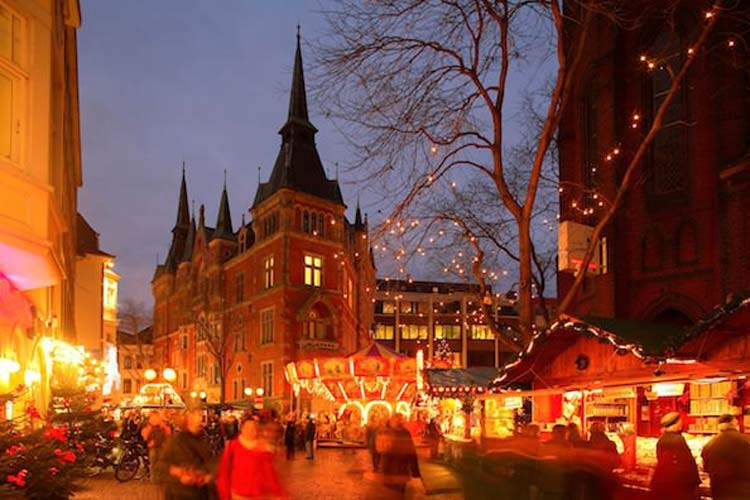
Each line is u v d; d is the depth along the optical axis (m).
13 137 11.50
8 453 8.91
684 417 13.90
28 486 9.02
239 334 64.12
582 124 28.97
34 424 12.73
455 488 11.75
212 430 32.34
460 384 24.28
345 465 26.86
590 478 9.98
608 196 26.34
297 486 19.16
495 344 96.06
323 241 58.50
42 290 14.82
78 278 46.88
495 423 18.78
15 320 11.44
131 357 93.94
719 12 16.64
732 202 22.22
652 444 13.30
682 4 24.55
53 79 15.35
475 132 17.69
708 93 23.94
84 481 16.14
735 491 8.84
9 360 11.10
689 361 12.95
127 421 25.61
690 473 9.27
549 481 10.09
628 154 26.27
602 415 15.10
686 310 24.22
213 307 69.81
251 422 8.51
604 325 14.71
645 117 26.03
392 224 17.59
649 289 25.44
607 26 27.16
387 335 93.81
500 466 11.13
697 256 24.08
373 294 69.88
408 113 17.08
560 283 29.95
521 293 17.77
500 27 17.20
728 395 12.44
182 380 77.44
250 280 62.38
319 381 38.47
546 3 16.91
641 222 25.80
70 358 20.56
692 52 16.14
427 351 93.88
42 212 11.83
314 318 56.94
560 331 15.88
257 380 59.12
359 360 36.81
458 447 12.49
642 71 26.06
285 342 55.09
